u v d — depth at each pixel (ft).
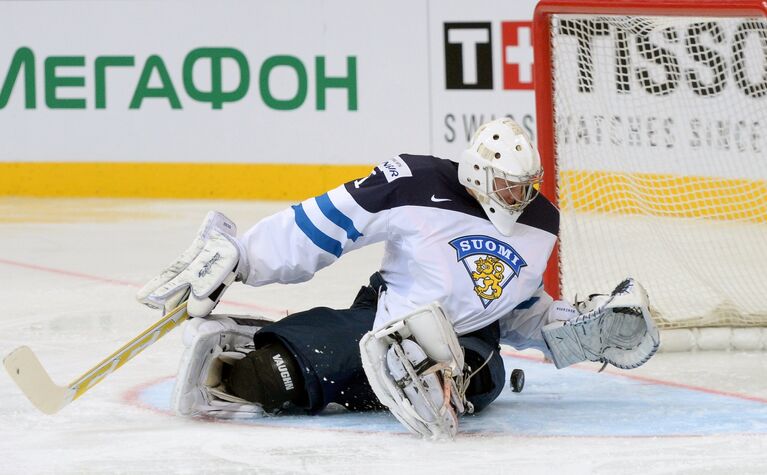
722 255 68.59
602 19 55.83
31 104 118.62
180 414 37.40
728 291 59.72
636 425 36.73
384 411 38.27
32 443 34.14
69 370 46.62
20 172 119.44
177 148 117.80
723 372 46.21
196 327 36.14
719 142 70.13
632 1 48.62
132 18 117.29
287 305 63.16
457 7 114.62
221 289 36.58
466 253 36.22
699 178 71.26
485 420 37.50
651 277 63.52
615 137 63.67
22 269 76.23
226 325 36.94
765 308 55.01
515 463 31.65
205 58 116.98
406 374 33.81
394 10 115.34
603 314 37.68
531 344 40.37
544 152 51.13
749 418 37.83
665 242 69.87
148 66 117.60
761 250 69.51
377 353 34.14
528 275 36.96
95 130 118.32
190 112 117.70
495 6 114.32
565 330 38.63
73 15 117.70
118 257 81.46
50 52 118.11
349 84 116.16
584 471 30.83
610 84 62.28
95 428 36.09
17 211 107.34
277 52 116.37
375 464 31.53
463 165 36.24
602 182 63.77
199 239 36.70
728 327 51.26
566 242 61.31
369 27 115.65
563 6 49.26
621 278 62.49
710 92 67.82
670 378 45.19
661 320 52.29
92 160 118.73
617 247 66.95
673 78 66.59
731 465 31.48
